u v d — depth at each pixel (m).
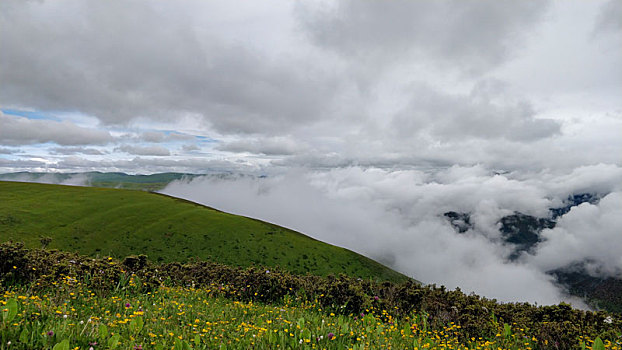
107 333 6.25
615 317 10.81
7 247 11.43
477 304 11.84
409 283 14.27
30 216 69.31
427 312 11.92
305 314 10.94
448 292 13.38
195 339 6.77
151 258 65.44
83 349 5.76
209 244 74.62
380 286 14.34
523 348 9.19
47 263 12.60
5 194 79.50
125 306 9.32
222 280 17.25
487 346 8.84
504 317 11.53
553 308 11.27
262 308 12.00
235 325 8.84
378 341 7.79
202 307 11.20
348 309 12.54
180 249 70.50
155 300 11.44
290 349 6.85
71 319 7.18
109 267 13.34
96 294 11.06
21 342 5.45
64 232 66.94
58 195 85.50
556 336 9.85
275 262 73.25
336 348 7.11
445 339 9.62
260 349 6.81
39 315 6.87
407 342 8.34
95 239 67.56
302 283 15.52
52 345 5.63
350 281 14.57
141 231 74.06
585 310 11.05
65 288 10.43
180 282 17.69
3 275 10.88
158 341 6.61
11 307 5.98
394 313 12.01
